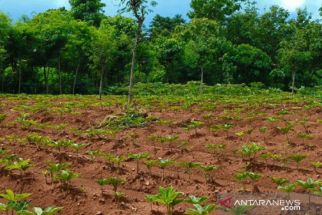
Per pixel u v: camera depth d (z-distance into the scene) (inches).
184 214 355.6
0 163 482.9
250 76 2391.7
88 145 664.4
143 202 394.9
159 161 490.9
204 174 520.4
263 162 554.6
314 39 1775.3
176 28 2568.9
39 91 2158.0
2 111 1068.5
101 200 382.0
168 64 2349.9
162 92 1827.0
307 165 561.3
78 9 2544.3
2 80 1984.5
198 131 767.7
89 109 1090.7
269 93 1755.7
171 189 326.0
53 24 1956.2
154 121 877.8
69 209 375.9
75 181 455.8
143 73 2297.0
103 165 505.4
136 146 640.4
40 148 565.9
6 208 327.9
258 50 2379.4
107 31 2113.7
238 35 2839.6
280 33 2832.2
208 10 2834.6
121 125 852.6
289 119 882.1
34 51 1898.4
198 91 1811.0
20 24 1939.0
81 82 2198.6
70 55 1978.3
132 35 2169.0
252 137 708.7
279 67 2383.1
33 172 464.8
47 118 961.5
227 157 581.0
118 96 1573.6
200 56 1740.9
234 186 464.1
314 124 789.2
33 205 387.2
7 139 684.1
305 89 1854.1
